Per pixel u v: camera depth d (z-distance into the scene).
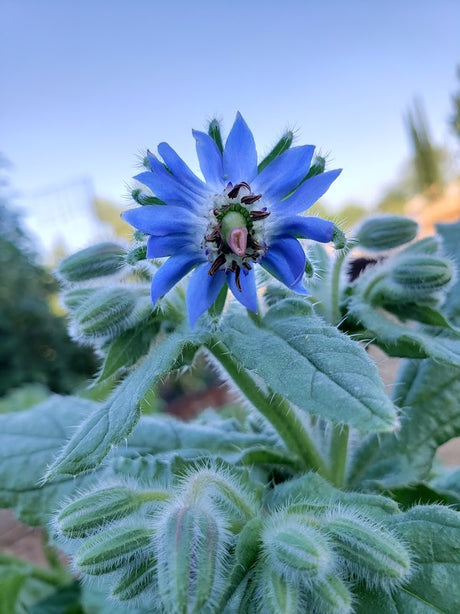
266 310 0.08
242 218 0.07
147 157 0.07
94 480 0.10
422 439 0.10
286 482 0.08
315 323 0.07
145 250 0.07
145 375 0.07
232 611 0.07
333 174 0.07
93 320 0.08
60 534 0.08
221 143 0.07
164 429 0.11
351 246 0.09
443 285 0.09
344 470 0.09
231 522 0.07
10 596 0.14
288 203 0.07
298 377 0.06
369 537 0.06
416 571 0.07
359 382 0.06
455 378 0.10
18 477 0.11
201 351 0.09
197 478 0.07
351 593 0.07
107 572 0.07
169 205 0.07
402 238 0.10
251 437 0.11
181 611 0.06
